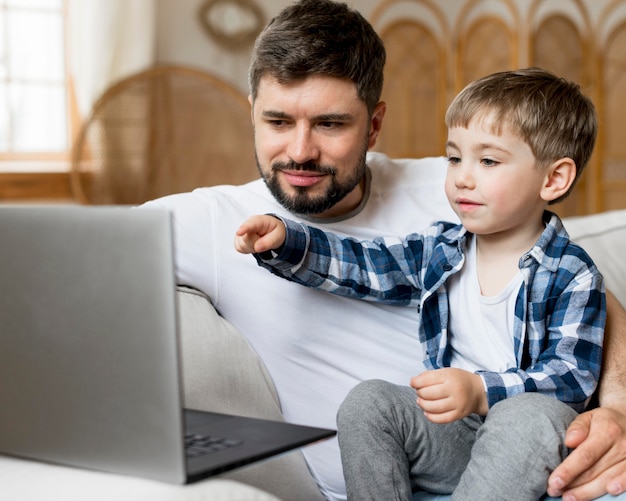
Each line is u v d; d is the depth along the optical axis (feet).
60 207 2.44
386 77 13.78
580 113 3.74
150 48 12.51
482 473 3.03
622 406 3.43
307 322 3.92
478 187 3.64
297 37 3.66
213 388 3.64
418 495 3.66
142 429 2.35
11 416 2.65
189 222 3.93
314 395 3.97
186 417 3.06
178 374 2.28
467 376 3.22
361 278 3.87
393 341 4.05
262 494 2.48
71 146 12.87
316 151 3.75
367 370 3.99
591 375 3.44
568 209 13.79
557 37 14.01
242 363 3.82
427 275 3.91
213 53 13.66
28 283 2.52
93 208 2.38
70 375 2.47
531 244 3.76
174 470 2.32
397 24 13.73
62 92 12.89
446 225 4.06
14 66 12.53
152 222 2.27
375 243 4.00
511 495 2.99
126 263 2.32
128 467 2.40
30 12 12.57
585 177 13.83
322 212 4.04
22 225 2.51
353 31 3.77
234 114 12.34
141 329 2.31
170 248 2.26
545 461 2.98
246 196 4.13
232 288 3.93
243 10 13.83
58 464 2.58
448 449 3.53
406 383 4.05
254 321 3.95
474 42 14.32
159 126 11.99
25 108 12.66
